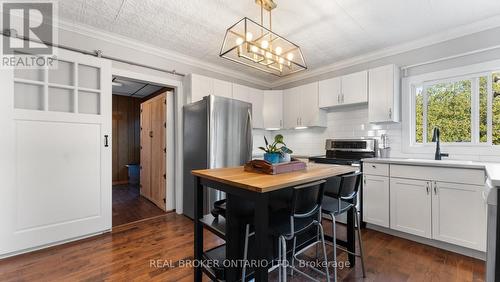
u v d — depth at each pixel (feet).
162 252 7.12
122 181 19.20
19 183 6.85
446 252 7.02
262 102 13.88
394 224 8.04
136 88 16.42
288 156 5.89
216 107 9.48
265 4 6.71
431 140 9.07
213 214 5.57
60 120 7.59
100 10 7.41
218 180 4.64
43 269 6.11
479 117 8.21
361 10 7.29
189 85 10.93
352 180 5.64
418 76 9.30
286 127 13.42
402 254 6.93
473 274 5.85
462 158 8.29
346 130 11.57
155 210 11.57
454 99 8.75
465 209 6.63
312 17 7.68
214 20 7.99
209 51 10.67
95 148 8.30
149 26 8.43
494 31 7.70
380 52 10.27
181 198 11.09
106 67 8.61
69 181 7.73
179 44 9.95
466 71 8.21
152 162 13.14
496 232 3.53
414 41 9.30
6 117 6.66
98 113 8.47
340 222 9.40
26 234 6.95
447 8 7.16
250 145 10.85
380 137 9.97
